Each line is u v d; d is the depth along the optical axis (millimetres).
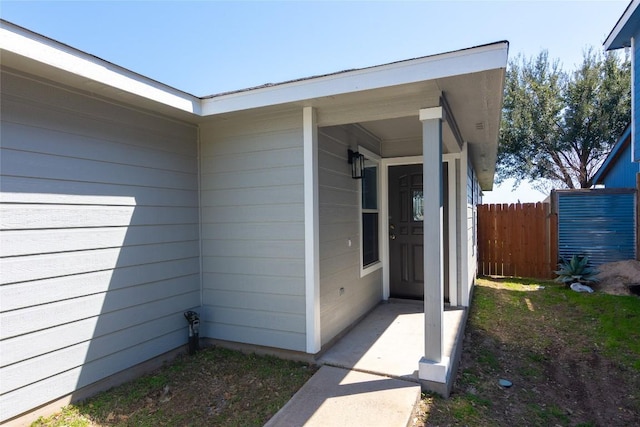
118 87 2723
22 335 2396
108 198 2957
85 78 2539
